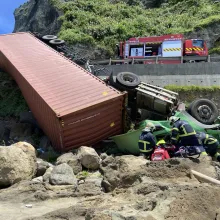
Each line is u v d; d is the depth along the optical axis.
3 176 6.53
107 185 5.86
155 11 31.64
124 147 9.26
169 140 8.35
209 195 4.26
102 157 7.98
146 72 13.60
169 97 10.13
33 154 7.34
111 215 3.75
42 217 4.50
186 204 4.02
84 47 23.62
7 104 14.18
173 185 4.78
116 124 9.91
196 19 27.19
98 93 9.60
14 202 5.62
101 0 32.25
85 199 5.49
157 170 5.50
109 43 24.39
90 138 9.50
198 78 12.87
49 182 6.43
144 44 17.48
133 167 6.02
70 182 6.36
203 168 5.93
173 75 13.20
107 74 14.29
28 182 6.42
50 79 10.46
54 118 8.77
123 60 15.78
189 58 15.38
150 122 8.76
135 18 29.05
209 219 3.84
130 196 5.01
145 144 7.39
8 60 12.28
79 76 10.70
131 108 10.85
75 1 30.34
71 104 9.04
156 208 4.03
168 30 25.55
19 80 12.12
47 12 32.25
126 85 10.55
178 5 30.86
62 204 5.45
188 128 7.01
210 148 7.38
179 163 5.61
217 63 12.80
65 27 26.30
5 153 6.69
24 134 11.38
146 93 10.28
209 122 10.07
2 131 12.11
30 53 12.98
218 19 24.44
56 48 16.16
